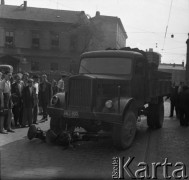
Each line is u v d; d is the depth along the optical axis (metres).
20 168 7.02
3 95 10.84
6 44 50.59
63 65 51.47
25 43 50.97
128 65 10.16
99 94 9.03
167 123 14.95
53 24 51.25
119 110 8.74
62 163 7.54
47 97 14.23
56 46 51.62
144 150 9.12
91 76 8.99
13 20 50.34
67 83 9.20
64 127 9.82
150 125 13.10
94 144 9.78
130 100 9.11
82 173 6.81
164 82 13.80
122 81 9.70
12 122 13.30
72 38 51.12
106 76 9.60
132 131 9.36
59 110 9.23
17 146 9.09
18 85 12.28
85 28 49.88
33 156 8.07
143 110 12.14
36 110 12.98
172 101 17.19
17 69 49.38
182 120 13.99
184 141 10.55
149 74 11.05
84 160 7.88
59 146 9.25
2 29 50.34
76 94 9.06
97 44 51.22
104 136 9.00
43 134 9.63
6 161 7.54
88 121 9.20
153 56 12.41
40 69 51.25
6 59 48.75
